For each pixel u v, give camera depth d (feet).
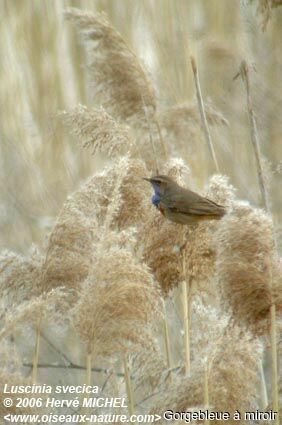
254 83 61.62
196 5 66.85
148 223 37.09
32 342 49.52
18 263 36.83
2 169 64.23
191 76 63.31
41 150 65.16
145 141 47.29
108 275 31.94
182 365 36.70
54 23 69.36
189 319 37.40
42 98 67.87
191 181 51.03
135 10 67.36
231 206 33.88
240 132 61.87
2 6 71.36
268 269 31.12
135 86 47.39
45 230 59.52
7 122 66.59
